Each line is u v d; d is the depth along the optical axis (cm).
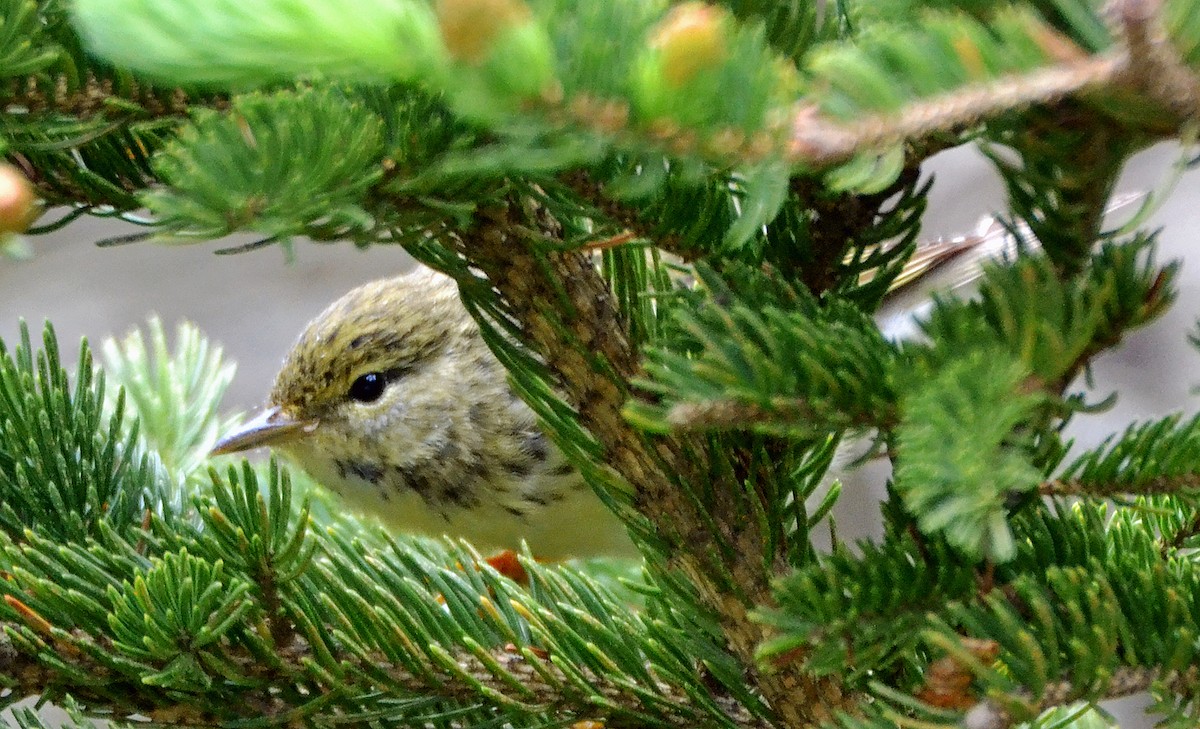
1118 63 48
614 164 66
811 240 79
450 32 41
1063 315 58
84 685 79
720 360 57
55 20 67
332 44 42
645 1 48
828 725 69
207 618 77
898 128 49
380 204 62
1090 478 65
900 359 59
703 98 46
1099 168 62
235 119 54
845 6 72
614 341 79
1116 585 66
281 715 78
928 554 66
